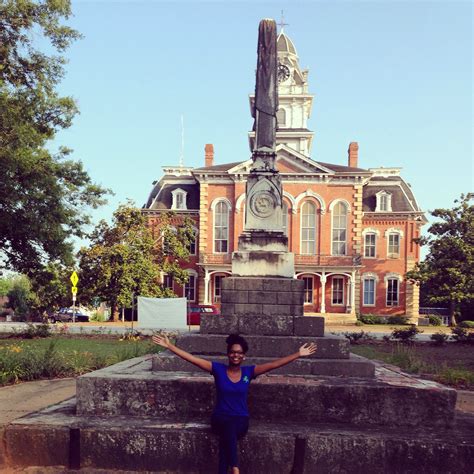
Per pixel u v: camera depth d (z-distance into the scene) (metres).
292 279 8.92
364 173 42.09
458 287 34.72
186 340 7.89
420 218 46.19
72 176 22.06
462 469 5.82
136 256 34.28
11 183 18.91
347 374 7.41
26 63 19.06
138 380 6.73
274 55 9.88
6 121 18.03
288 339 7.83
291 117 53.88
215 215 43.34
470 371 13.77
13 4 17.42
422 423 6.52
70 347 17.78
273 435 5.95
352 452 5.90
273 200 9.47
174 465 5.95
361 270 45.06
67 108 20.42
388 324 41.78
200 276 43.16
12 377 11.45
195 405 6.64
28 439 6.12
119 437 6.03
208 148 50.19
